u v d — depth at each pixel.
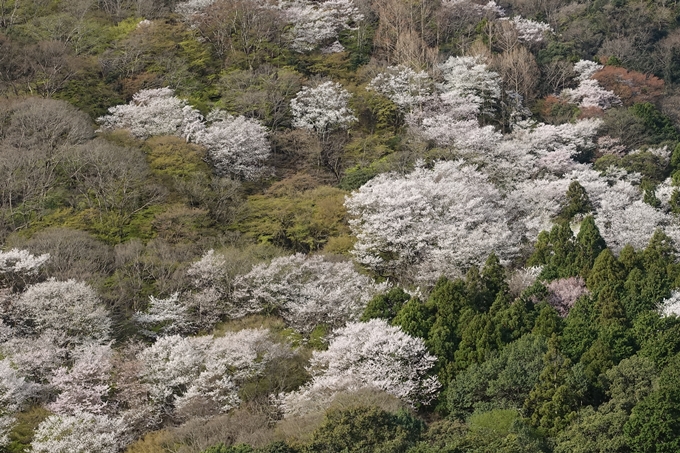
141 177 66.56
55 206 63.50
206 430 37.56
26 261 50.19
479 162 75.75
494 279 50.78
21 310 47.38
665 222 62.09
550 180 74.00
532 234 62.56
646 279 48.44
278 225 63.47
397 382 40.75
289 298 52.69
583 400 36.91
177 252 57.62
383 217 59.72
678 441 32.25
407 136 81.62
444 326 45.09
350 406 35.88
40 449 36.59
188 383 42.66
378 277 58.69
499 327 43.81
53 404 40.72
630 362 37.72
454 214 60.84
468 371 40.62
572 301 48.38
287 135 81.12
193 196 67.19
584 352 42.22
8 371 39.88
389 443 33.00
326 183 76.00
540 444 33.78
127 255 55.66
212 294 52.19
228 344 43.50
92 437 37.38
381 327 44.12
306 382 43.59
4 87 79.62
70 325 46.97
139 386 42.03
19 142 67.38
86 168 66.50
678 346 39.88
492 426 34.94
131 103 81.31
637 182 77.50
